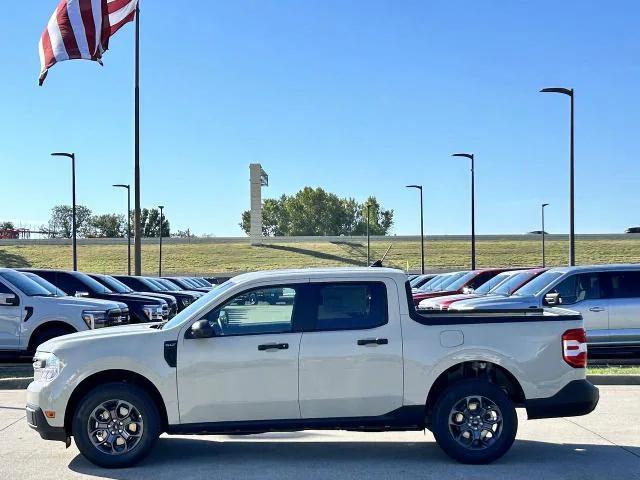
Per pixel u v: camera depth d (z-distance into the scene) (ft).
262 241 288.51
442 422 21.68
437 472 20.98
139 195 77.77
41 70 63.67
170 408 21.30
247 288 22.11
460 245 277.44
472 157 130.52
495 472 20.95
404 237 293.64
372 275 22.30
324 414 21.56
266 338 21.57
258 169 287.69
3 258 246.27
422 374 21.66
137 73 76.95
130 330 22.66
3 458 22.75
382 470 21.26
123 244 277.23
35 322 41.22
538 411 21.95
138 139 77.46
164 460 22.59
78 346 21.57
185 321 21.75
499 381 22.74
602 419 28.43
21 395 34.83
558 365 22.02
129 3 69.87
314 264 250.78
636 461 22.21
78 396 21.79
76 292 49.21
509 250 260.62
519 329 22.04
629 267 42.42
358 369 21.58
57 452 23.56
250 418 21.45
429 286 73.51
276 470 21.35
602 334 41.27
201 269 241.55
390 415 21.65
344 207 472.44
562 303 41.68
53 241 274.98
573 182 84.84
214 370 21.34
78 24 61.98
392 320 21.93
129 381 21.95
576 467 21.50
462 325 21.99
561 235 278.87
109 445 21.40
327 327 21.83
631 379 36.17
